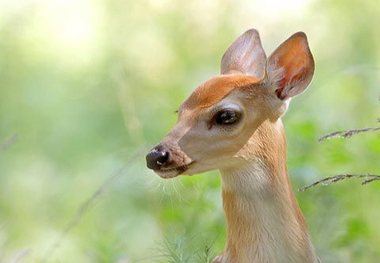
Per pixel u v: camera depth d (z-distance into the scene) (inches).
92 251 510.3
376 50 729.6
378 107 625.3
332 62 736.3
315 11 768.3
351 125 605.6
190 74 733.3
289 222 413.4
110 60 792.3
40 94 796.0
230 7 783.7
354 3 753.6
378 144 523.8
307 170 521.7
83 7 833.5
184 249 442.0
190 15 789.2
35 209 706.8
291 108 588.1
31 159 749.9
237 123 405.7
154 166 399.9
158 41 786.2
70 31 829.8
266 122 411.5
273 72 412.2
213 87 411.8
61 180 731.4
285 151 419.5
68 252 588.7
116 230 585.3
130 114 643.5
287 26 768.9
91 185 717.9
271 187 411.5
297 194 517.0
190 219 511.8
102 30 821.2
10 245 608.1
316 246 494.3
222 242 497.7
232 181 413.4
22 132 767.1
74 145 759.1
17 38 834.2
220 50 773.3
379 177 414.9
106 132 761.6
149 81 753.0
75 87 799.7
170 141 402.6
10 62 818.2
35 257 572.4
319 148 550.3
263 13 777.6
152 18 799.1
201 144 403.9
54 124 775.1
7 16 843.4
